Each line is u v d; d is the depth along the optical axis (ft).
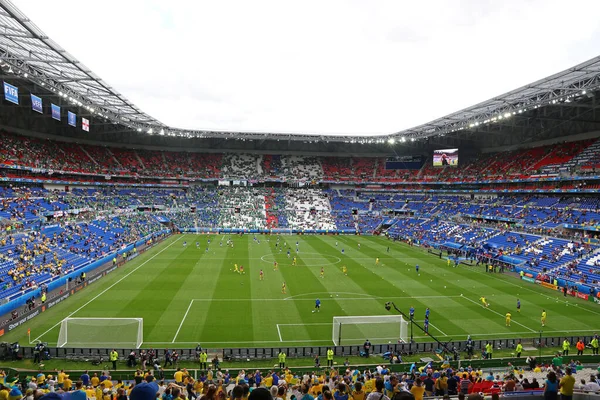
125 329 114.11
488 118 245.86
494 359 95.14
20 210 214.28
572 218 232.53
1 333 108.27
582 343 103.86
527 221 258.16
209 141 415.23
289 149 432.25
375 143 416.67
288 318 126.93
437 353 104.47
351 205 394.73
